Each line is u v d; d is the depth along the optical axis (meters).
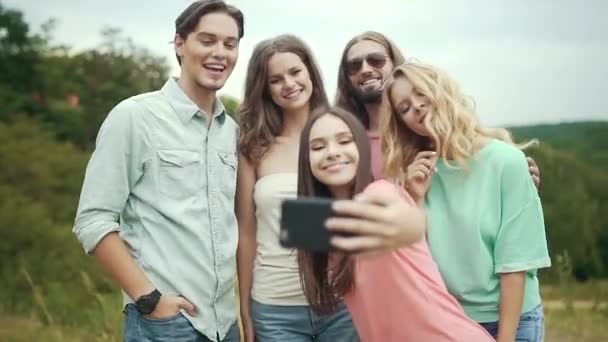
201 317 3.93
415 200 3.68
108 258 3.86
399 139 3.77
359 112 4.92
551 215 30.52
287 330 4.25
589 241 30.34
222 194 4.04
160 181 3.92
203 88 4.04
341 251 1.90
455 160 3.62
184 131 3.98
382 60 4.81
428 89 3.60
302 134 3.19
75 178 21.58
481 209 3.62
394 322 3.12
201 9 3.99
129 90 29.14
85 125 28.05
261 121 4.35
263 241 4.31
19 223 15.82
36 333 9.62
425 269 3.10
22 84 27.77
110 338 8.50
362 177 3.09
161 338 3.88
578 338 9.46
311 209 1.92
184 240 3.90
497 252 3.65
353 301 3.21
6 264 14.56
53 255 14.52
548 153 32.84
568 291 11.92
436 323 3.08
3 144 21.62
